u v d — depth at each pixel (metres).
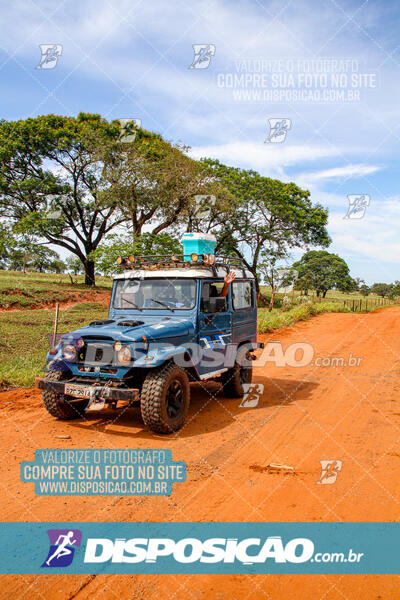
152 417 5.66
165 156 27.05
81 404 6.61
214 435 5.87
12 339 13.25
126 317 7.07
